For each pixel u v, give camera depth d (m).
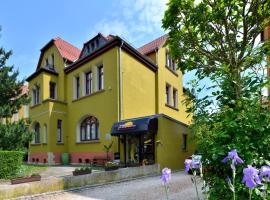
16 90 16.06
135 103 19.66
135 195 9.49
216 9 9.48
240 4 9.32
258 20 9.55
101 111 19.33
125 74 18.88
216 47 9.92
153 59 23.20
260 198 3.48
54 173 14.71
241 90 4.58
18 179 10.16
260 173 2.97
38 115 23.80
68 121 23.08
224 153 3.90
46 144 22.27
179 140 18.77
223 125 4.30
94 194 9.92
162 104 23.06
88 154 20.12
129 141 17.02
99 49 19.69
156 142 16.22
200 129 5.58
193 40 10.22
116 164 13.80
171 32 10.50
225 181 4.00
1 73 15.45
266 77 4.43
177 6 9.97
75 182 10.80
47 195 9.66
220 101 5.05
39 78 24.17
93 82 20.50
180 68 10.72
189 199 8.38
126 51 19.28
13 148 14.59
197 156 4.75
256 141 3.93
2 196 8.68
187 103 7.24
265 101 4.25
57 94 24.39
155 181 12.66
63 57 24.03
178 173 15.91
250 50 6.83
